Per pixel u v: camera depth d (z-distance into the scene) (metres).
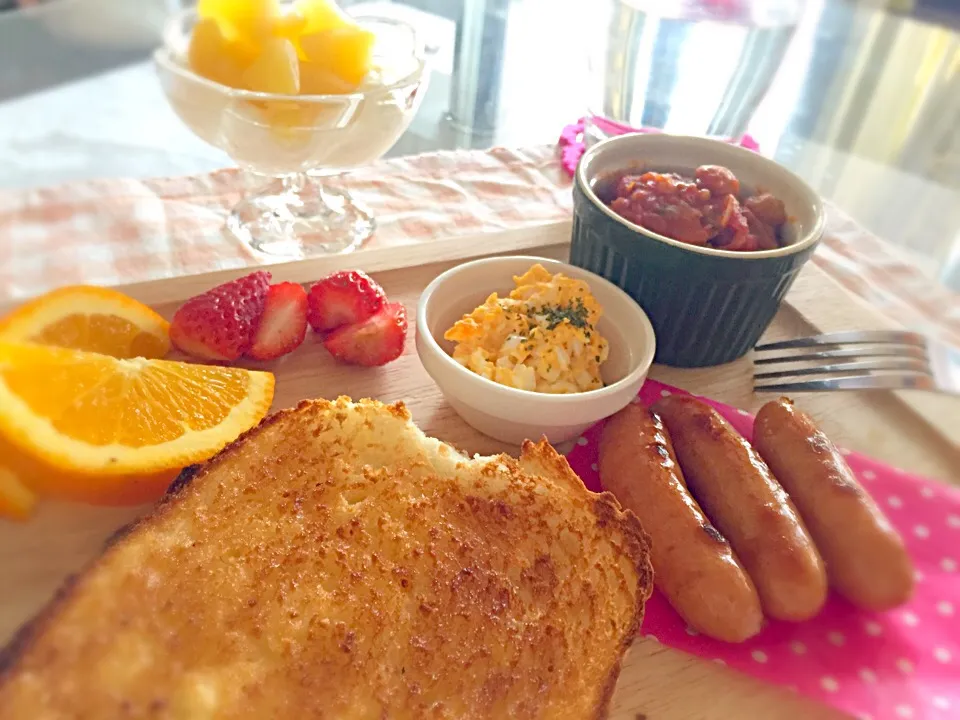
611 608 0.18
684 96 0.41
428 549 0.18
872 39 0.43
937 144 0.41
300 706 0.15
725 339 0.26
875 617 0.20
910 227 0.37
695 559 0.19
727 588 0.18
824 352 0.27
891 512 0.22
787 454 0.21
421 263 0.30
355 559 0.17
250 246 0.30
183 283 0.26
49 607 0.15
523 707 0.16
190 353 0.24
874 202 0.39
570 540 0.19
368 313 0.25
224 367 0.23
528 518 0.19
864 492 0.20
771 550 0.19
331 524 0.18
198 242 0.30
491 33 0.43
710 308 0.25
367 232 0.33
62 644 0.15
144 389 0.20
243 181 0.34
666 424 0.23
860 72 0.43
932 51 0.41
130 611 0.15
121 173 0.29
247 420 0.21
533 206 0.36
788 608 0.19
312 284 0.28
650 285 0.25
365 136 0.29
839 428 0.25
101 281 0.25
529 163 0.39
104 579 0.16
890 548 0.19
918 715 0.18
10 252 0.23
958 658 0.19
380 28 0.33
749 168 0.28
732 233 0.25
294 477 0.19
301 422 0.20
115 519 0.18
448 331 0.24
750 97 0.41
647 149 0.29
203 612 0.16
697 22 0.38
